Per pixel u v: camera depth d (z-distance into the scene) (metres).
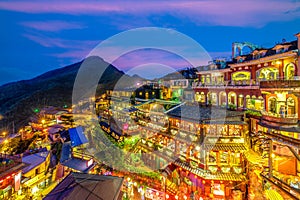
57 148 34.62
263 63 22.77
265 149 17.08
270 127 16.53
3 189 14.58
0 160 15.88
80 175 12.84
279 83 16.94
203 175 17.53
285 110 17.47
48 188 22.30
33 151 29.50
